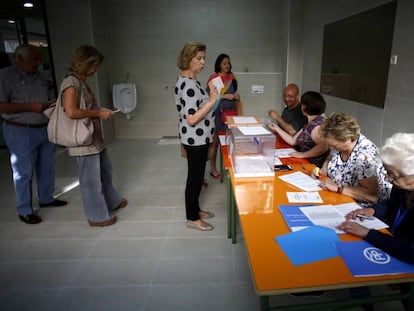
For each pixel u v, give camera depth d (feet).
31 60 7.86
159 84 18.31
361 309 3.93
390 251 3.67
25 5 15.90
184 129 7.40
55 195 10.81
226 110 11.47
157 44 17.70
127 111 18.04
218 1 17.11
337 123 5.36
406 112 8.75
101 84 16.99
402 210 4.38
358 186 5.58
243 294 6.08
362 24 10.92
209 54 17.87
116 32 17.52
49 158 9.51
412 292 3.58
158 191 11.06
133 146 17.21
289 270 3.48
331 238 4.03
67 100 7.06
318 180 6.06
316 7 14.85
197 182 7.91
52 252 7.55
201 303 5.85
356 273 3.40
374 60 10.24
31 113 8.41
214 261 7.09
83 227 8.68
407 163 3.72
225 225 8.65
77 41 16.08
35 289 6.32
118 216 9.26
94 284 6.42
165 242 7.88
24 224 8.88
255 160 6.59
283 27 17.19
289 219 4.54
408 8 8.48
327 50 13.82
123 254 7.41
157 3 17.12
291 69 17.02
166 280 6.50
